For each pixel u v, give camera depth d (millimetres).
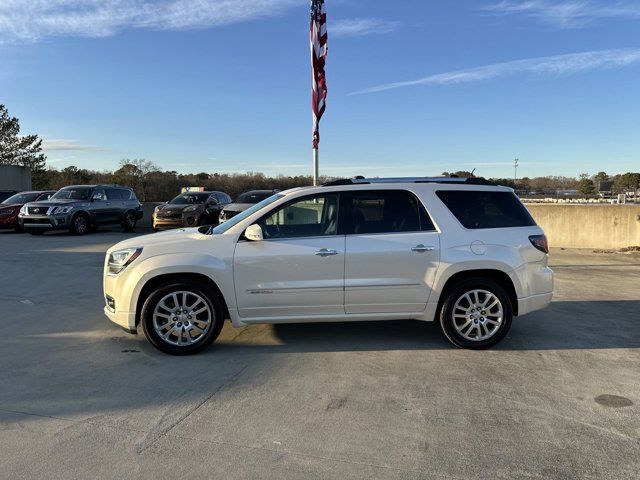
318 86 11375
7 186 42875
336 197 5496
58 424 3691
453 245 5395
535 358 5172
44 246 15008
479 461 3213
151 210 23906
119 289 5262
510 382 4520
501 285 5617
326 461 3211
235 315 5293
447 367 4898
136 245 5336
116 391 4293
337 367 4891
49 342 5656
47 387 4375
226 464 3174
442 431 3604
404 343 5656
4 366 4887
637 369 4859
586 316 6898
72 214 18391
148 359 5102
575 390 4340
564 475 3061
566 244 15227
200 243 5301
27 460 3207
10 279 9555
